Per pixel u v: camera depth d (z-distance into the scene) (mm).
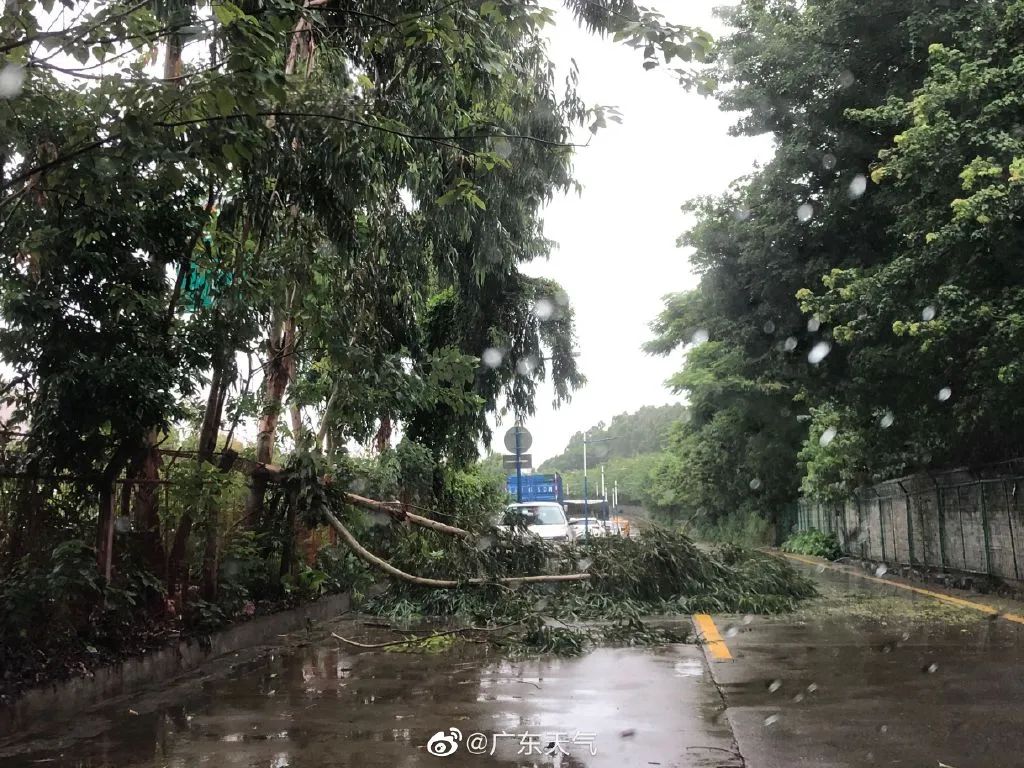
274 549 10055
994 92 10242
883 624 10055
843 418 16375
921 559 17328
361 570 12156
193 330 7945
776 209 15258
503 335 16812
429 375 11328
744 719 5777
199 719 5945
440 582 11336
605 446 114625
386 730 5621
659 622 10586
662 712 6023
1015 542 12719
